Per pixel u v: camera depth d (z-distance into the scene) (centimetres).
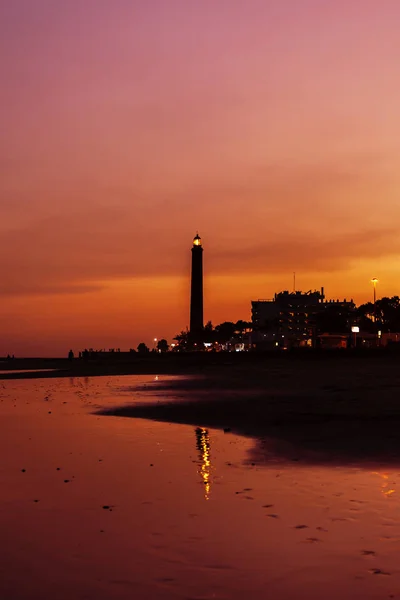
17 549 1018
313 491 1409
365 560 948
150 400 4016
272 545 1024
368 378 5838
